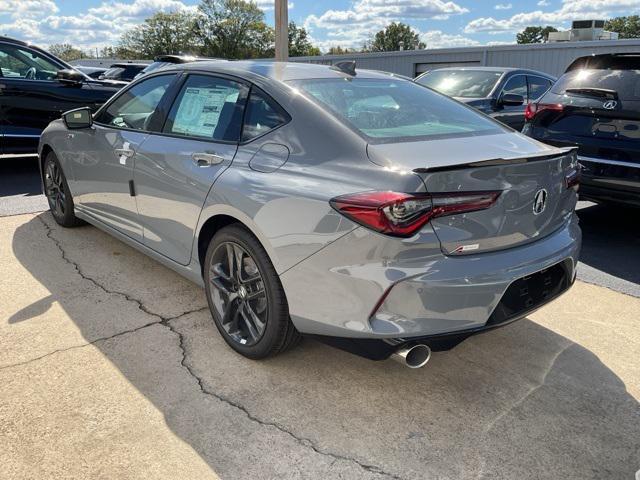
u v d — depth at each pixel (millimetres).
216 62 3414
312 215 2326
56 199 4824
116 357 2848
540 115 5113
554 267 2645
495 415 2490
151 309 3398
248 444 2256
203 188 2885
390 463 2180
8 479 2025
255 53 69375
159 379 2670
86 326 3158
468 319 2268
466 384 2721
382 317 2219
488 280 2260
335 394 2605
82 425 2324
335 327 2346
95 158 3957
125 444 2227
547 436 2361
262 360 2844
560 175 2629
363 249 2184
